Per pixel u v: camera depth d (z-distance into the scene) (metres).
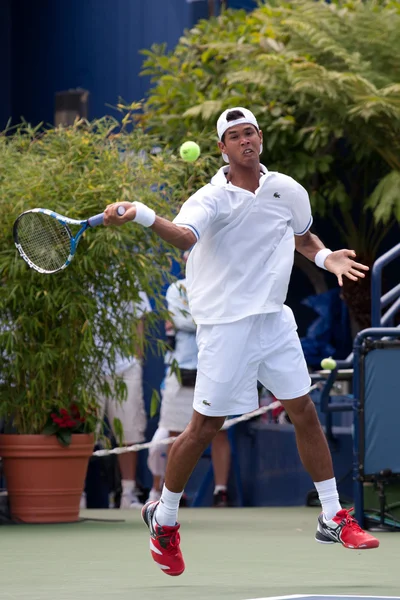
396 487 20.95
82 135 21.55
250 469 27.47
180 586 12.65
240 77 28.03
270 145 28.30
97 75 35.19
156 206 20.84
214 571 14.17
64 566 14.72
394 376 19.88
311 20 28.38
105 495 29.09
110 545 17.47
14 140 22.30
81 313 21.03
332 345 30.28
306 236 13.42
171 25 33.38
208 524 21.39
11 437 21.20
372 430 19.81
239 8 33.44
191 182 22.44
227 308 12.63
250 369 12.77
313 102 27.98
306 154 28.97
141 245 21.12
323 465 13.11
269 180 12.80
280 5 29.55
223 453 26.30
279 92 28.84
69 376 21.59
